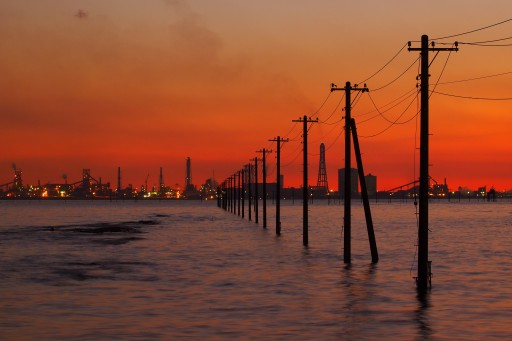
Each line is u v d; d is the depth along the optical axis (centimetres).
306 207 7700
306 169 7669
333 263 5588
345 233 5588
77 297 3666
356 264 5503
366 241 8525
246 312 3148
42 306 3344
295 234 10081
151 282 4334
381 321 2917
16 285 4203
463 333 2658
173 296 3691
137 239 8938
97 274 4812
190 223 14262
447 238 9450
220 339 2533
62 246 7681
